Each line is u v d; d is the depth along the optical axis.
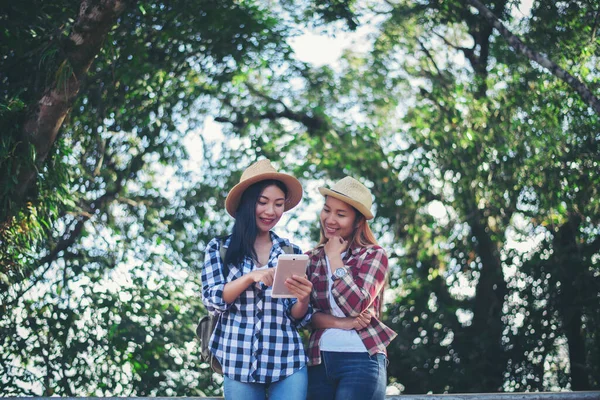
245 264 3.46
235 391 3.35
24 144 5.99
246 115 12.09
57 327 8.79
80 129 9.05
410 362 11.67
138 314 9.20
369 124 12.19
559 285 11.22
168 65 9.41
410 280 12.27
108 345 8.91
